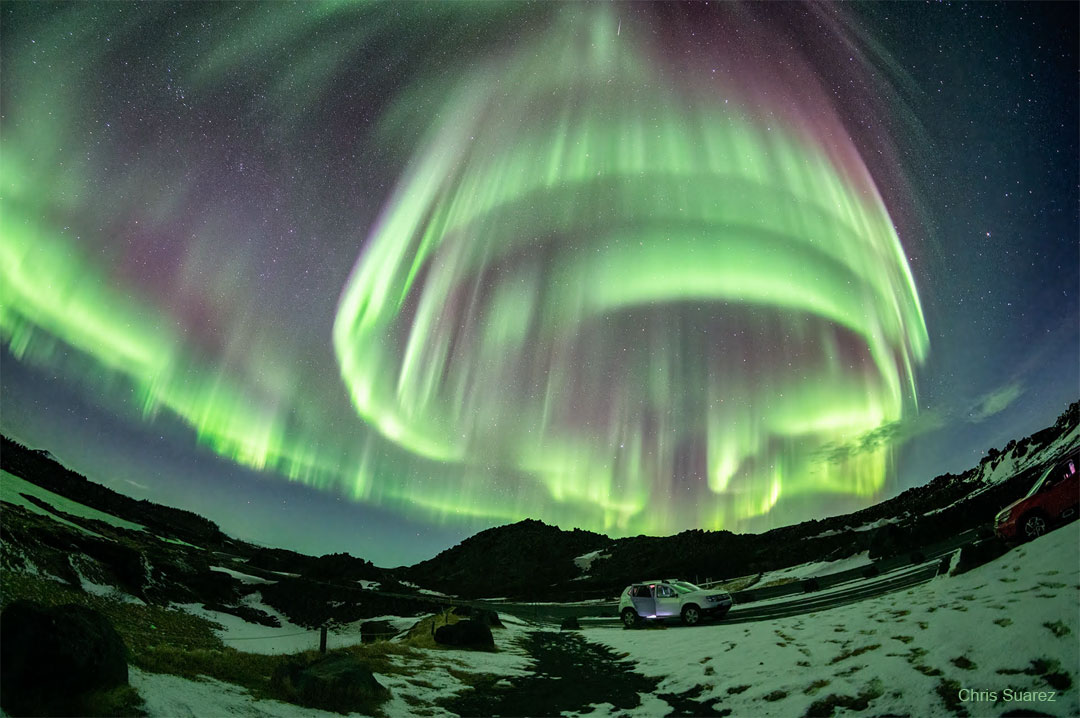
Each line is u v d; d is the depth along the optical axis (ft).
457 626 66.64
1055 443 209.36
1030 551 42.96
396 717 35.70
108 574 126.41
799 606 80.59
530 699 42.63
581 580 343.46
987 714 25.35
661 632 76.43
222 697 30.71
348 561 327.88
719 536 345.31
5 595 79.82
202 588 162.09
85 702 23.79
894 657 34.35
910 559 106.52
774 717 32.04
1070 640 27.84
